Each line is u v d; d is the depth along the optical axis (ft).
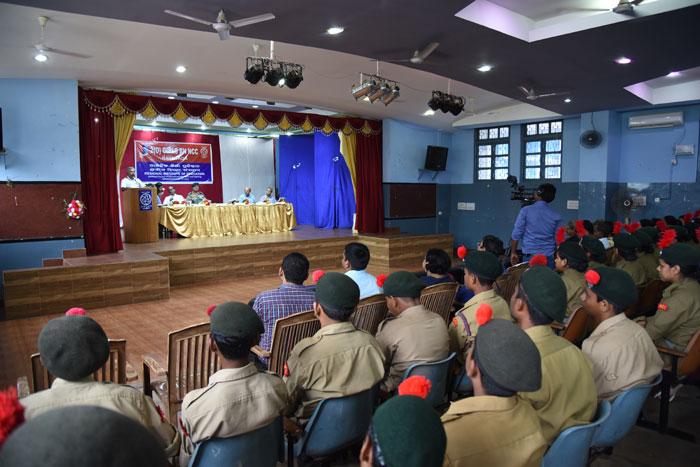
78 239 22.27
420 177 37.40
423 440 2.66
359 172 34.88
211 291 23.54
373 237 31.55
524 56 17.70
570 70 19.56
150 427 4.97
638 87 25.22
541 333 5.62
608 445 6.48
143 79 23.06
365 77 25.29
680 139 27.91
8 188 20.62
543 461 4.90
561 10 15.42
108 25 17.11
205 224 32.81
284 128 30.58
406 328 7.66
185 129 41.57
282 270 9.65
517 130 34.73
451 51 17.20
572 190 32.04
